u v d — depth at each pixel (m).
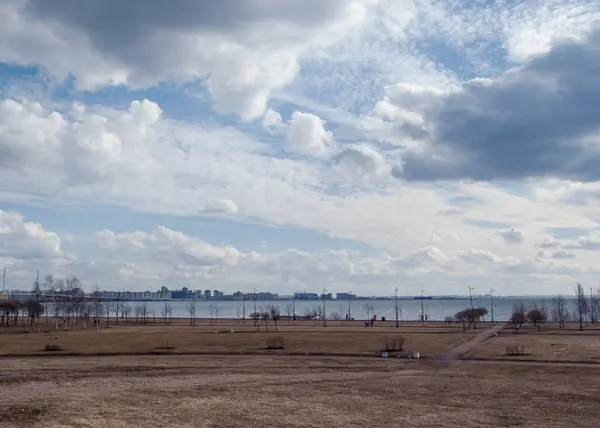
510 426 31.88
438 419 33.34
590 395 41.53
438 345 80.56
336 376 50.47
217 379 47.38
